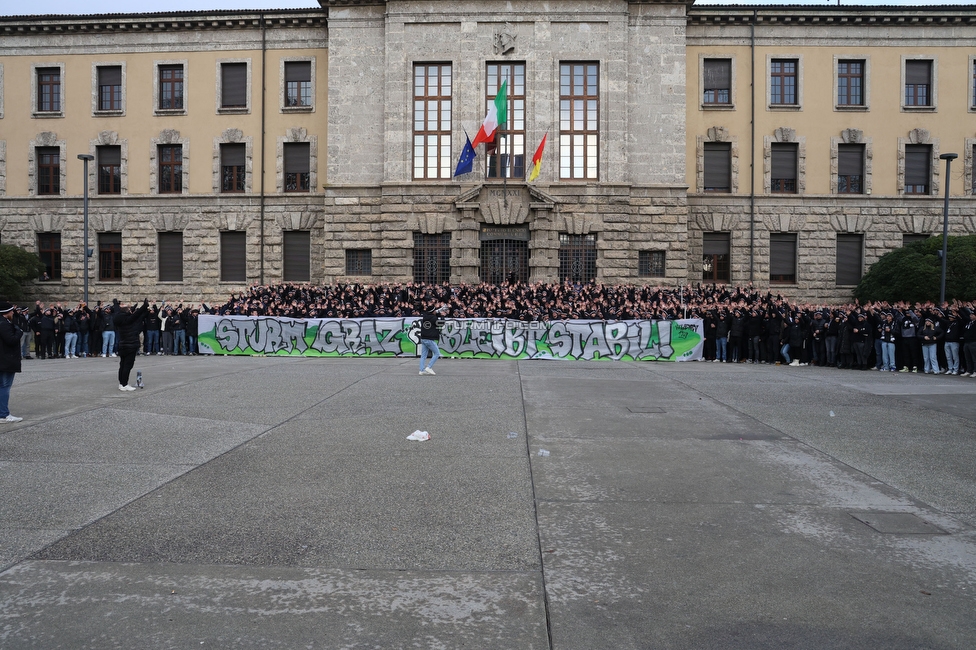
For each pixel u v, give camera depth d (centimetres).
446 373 2003
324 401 1435
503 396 1521
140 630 469
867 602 516
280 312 2833
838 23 3809
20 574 558
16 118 4059
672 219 3634
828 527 677
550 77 3562
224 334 2777
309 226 3909
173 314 2839
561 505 747
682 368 2283
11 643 452
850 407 1414
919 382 1881
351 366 2208
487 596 525
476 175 3581
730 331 2633
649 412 1326
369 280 3662
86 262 3475
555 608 505
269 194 3928
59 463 914
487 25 3578
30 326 2820
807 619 490
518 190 3559
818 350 2478
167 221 3994
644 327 2620
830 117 3838
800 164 3841
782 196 3838
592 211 3556
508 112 3606
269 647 449
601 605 511
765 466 915
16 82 4053
